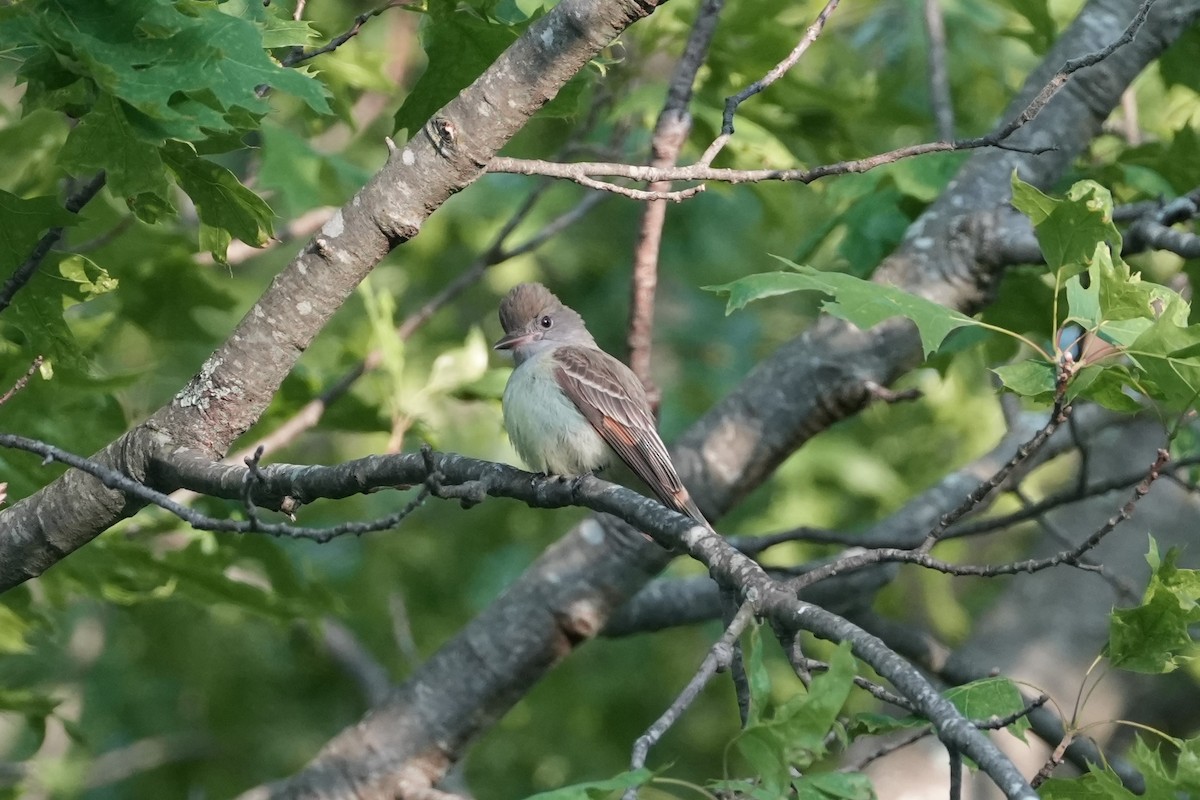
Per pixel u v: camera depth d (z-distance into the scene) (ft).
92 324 36.17
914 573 64.28
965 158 40.65
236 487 25.44
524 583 36.94
